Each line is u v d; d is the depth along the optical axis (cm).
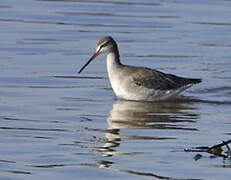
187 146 1562
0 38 2716
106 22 3041
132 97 2072
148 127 1742
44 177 1346
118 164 1430
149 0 3472
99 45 2108
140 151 1523
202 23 3034
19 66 2355
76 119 1802
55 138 1616
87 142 1590
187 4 3381
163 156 1486
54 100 1997
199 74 2338
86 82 2233
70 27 2942
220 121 1812
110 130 1702
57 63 2422
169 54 2566
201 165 1426
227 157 1484
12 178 1337
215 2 3422
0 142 1571
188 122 1802
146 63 2441
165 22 3047
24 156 1473
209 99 2103
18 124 1730
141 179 1340
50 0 3434
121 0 3475
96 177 1350
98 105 1977
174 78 2106
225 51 2625
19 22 2983
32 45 2641
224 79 2297
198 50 2634
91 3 3403
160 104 2036
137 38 2789
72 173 1371
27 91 2083
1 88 2100
